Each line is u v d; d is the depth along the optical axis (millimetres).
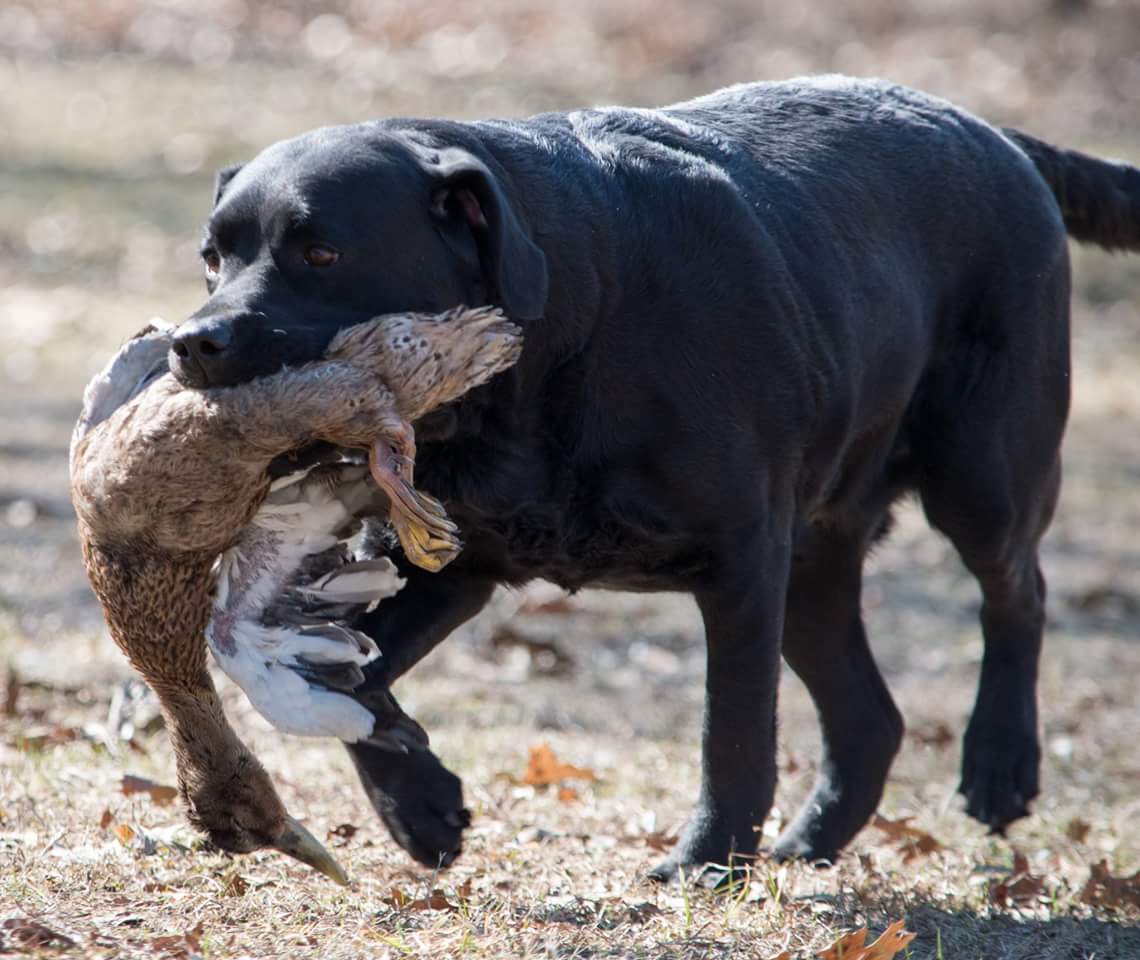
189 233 28156
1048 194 10281
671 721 13000
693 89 36719
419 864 8203
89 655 12477
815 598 9797
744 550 8055
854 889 8141
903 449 9828
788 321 8250
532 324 7473
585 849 8984
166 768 9797
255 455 6500
